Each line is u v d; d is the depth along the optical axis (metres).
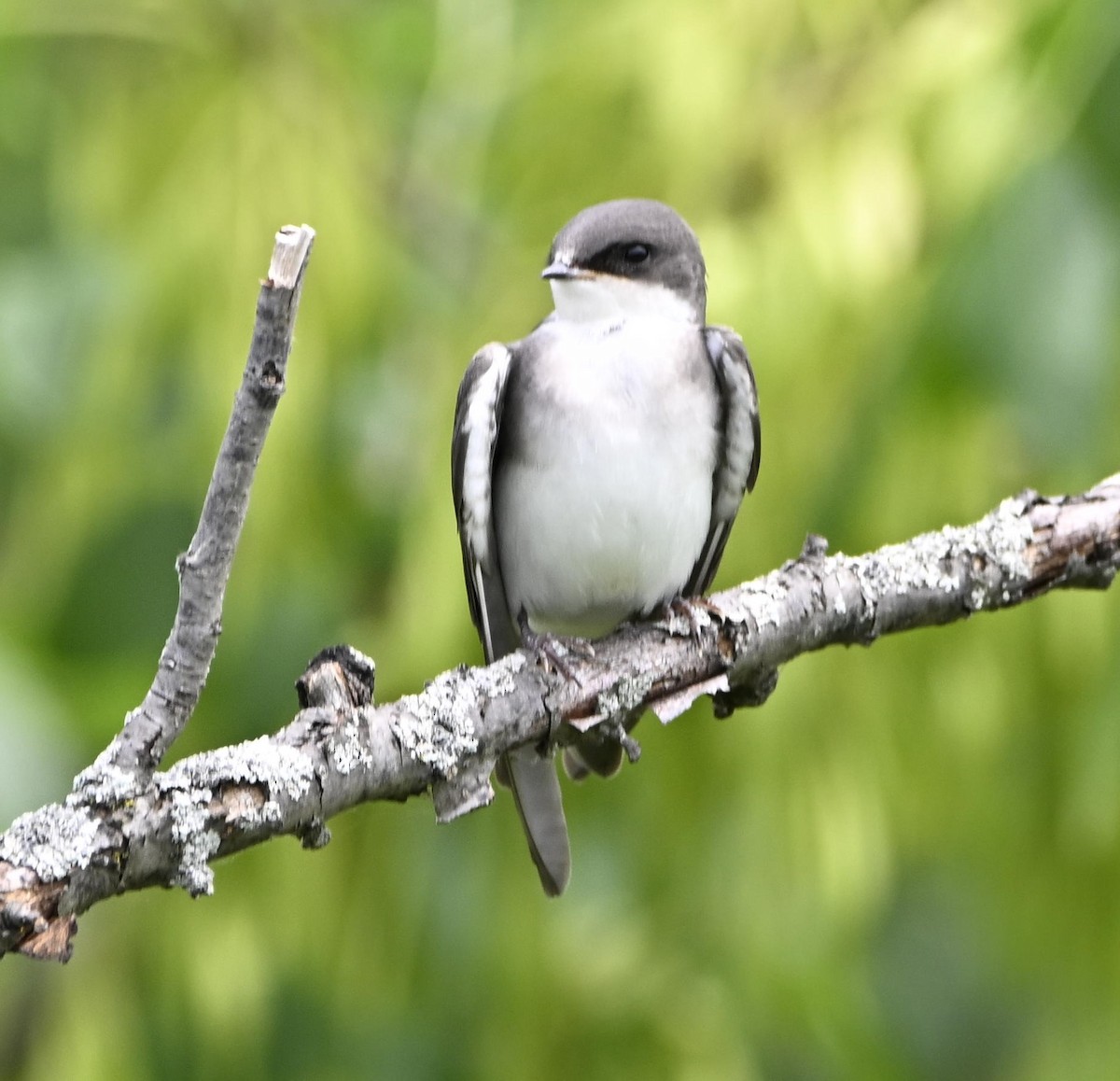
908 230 9.05
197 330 10.63
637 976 10.66
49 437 11.22
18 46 12.21
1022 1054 11.17
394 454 10.81
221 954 10.20
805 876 9.55
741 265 9.23
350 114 11.87
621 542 8.77
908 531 8.74
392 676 9.42
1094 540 7.75
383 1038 10.52
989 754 9.41
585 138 10.35
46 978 10.59
